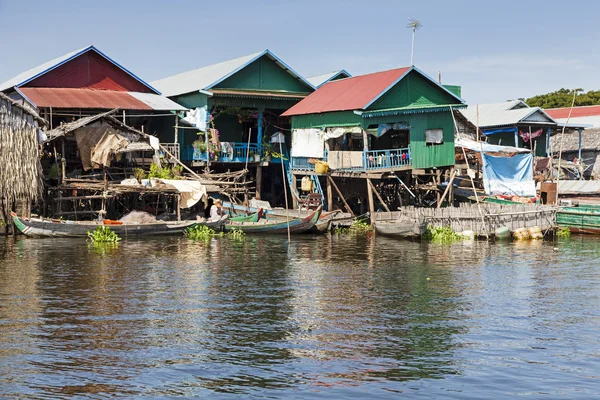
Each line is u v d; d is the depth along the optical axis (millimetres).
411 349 14562
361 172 34875
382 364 13688
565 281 21516
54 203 32906
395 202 38344
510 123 47719
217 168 41312
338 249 28422
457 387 12562
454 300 18891
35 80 38969
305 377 12961
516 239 31875
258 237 32438
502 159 37375
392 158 34969
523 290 20172
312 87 43375
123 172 35406
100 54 40500
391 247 29125
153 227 31672
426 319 16875
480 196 36969
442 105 36000
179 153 38656
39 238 30656
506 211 32781
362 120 34781
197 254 26641
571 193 43375
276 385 12578
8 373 12961
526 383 12789
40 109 36812
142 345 14695
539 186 42000
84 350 14320
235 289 20125
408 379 12914
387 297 19203
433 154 36000
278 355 14141
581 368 13555
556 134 54562
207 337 15289
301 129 38625
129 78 41656
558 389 12531
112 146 33469
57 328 15836
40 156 32281
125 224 31000
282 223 32906
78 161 34594
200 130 40188
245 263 24609
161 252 27016
